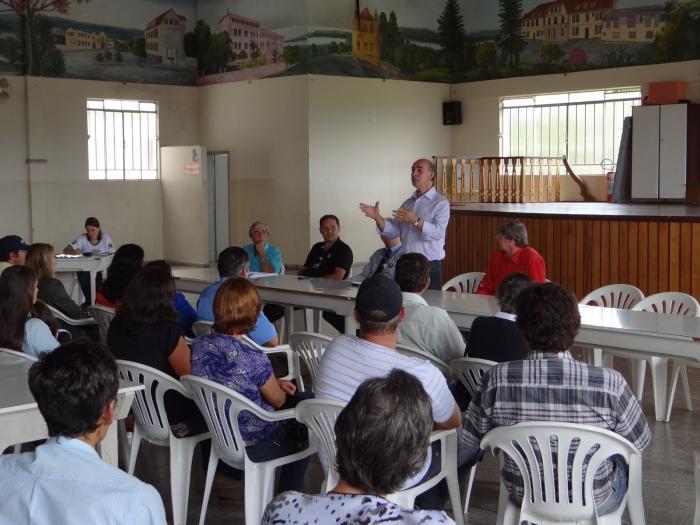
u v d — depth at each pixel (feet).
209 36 47.80
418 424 4.68
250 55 45.70
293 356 14.29
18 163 43.50
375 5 45.88
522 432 8.27
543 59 46.19
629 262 25.61
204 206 46.01
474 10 48.60
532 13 46.34
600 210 29.84
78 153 45.11
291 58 43.80
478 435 8.74
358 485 4.67
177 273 22.61
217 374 10.78
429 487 9.63
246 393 10.78
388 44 46.70
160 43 47.34
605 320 13.78
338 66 44.55
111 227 46.57
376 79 46.24
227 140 47.52
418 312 12.60
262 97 45.42
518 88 47.24
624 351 13.10
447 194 45.03
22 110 43.42
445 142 49.60
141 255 17.51
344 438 4.68
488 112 48.67
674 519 11.68
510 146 49.34
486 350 11.51
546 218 27.48
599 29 43.96
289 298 18.51
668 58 41.73
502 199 42.88
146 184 47.65
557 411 8.25
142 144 47.57
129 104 46.93
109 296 17.11
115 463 9.58
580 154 47.06
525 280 11.93
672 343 12.46
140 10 46.47
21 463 5.51
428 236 19.48
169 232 47.98
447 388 9.25
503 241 18.75
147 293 12.04
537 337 8.32
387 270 19.90
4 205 43.24
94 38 45.11
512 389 8.39
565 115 47.29
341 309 17.54
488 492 12.70
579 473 8.21
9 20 42.78
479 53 48.67
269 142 45.32
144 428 11.63
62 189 44.73
